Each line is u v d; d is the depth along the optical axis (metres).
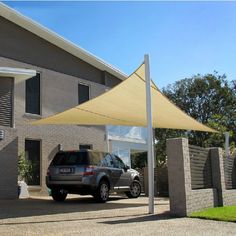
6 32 20.52
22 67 21.02
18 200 16.30
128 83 14.20
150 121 12.59
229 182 15.74
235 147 42.44
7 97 17.45
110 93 14.38
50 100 22.31
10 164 16.86
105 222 10.04
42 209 12.81
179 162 11.48
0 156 16.55
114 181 16.56
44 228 9.03
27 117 20.89
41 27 21.50
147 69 12.89
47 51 22.61
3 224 9.59
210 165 14.30
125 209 13.01
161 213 12.00
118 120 16.95
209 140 44.28
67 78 23.62
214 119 45.41
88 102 14.69
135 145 28.73
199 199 12.34
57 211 12.29
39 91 21.91
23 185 18.45
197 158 13.12
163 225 9.62
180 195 11.37
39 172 21.30
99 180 15.52
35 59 21.84
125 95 14.80
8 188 16.69
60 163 15.71
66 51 23.81
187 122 17.09
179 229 9.05
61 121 16.27
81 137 24.20
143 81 14.46
